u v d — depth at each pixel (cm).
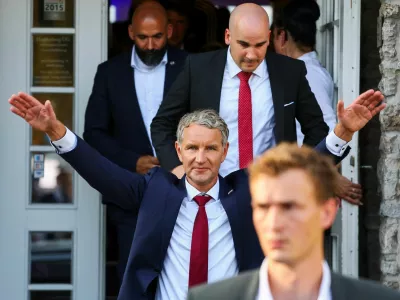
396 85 1056
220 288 501
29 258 1152
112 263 1427
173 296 823
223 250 828
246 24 952
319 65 1135
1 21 1148
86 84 1158
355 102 839
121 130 1140
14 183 1148
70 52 1158
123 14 1546
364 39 1125
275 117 974
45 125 826
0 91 1148
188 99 990
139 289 829
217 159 834
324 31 1208
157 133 991
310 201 486
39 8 1154
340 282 496
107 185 834
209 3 1509
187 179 843
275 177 486
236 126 978
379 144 1106
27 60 1149
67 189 1156
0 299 1148
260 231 489
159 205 830
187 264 825
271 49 1280
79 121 1155
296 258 483
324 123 998
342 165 1105
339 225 1105
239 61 963
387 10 1053
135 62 1141
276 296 493
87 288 1155
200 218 829
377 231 1118
